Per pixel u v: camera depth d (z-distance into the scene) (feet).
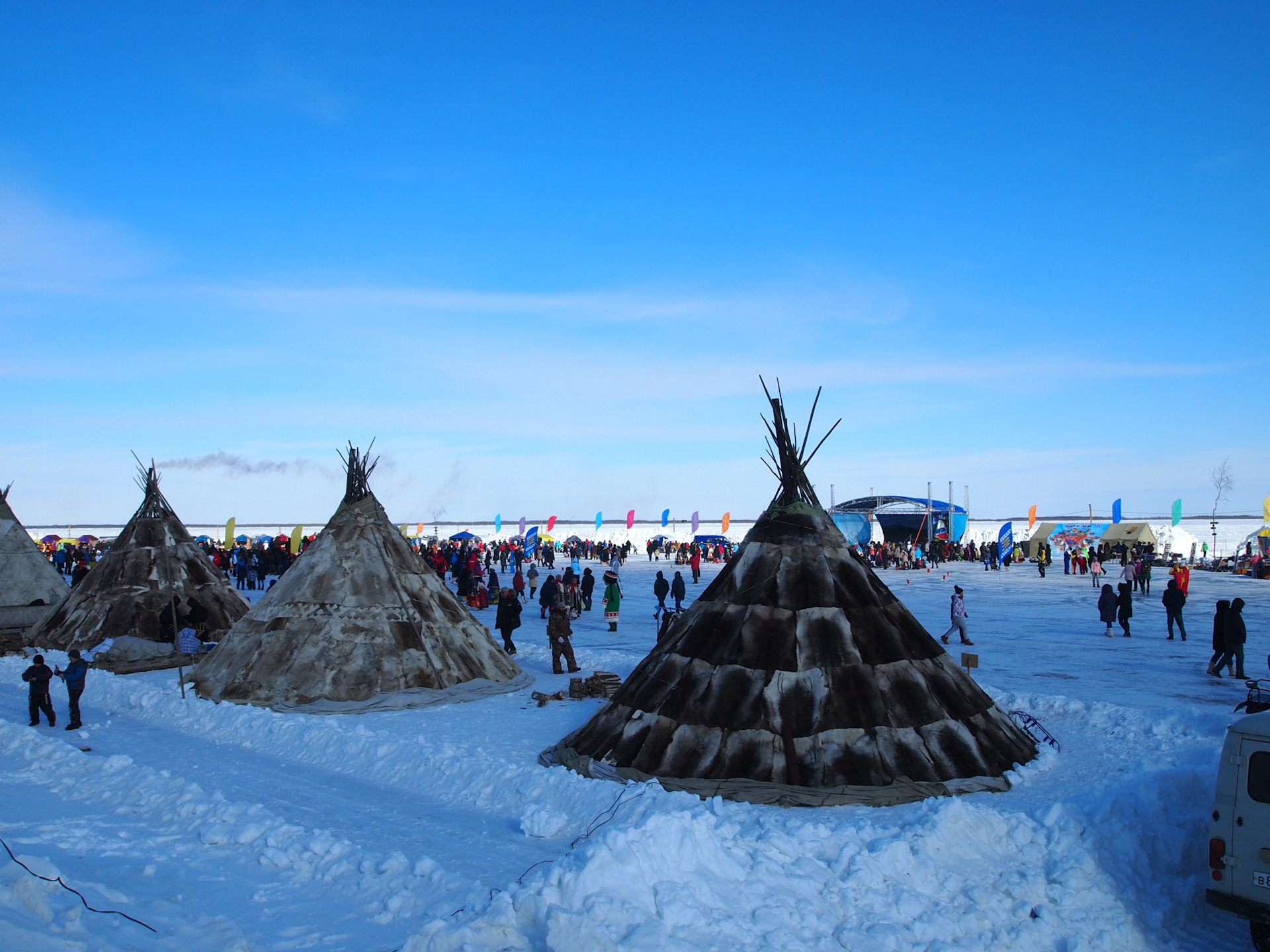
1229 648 59.82
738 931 22.34
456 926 22.22
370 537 62.13
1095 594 131.75
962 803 29.04
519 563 138.92
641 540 327.26
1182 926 25.32
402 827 31.99
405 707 53.11
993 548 203.21
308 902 25.84
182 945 22.44
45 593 95.81
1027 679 59.93
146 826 32.55
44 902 21.93
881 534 259.39
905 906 24.07
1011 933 23.36
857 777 34.68
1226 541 275.18
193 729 49.75
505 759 40.93
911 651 40.11
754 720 36.70
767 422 45.29
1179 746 41.91
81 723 51.16
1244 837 23.11
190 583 81.30
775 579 41.06
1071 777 37.50
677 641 41.73
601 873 23.24
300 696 53.36
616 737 38.81
